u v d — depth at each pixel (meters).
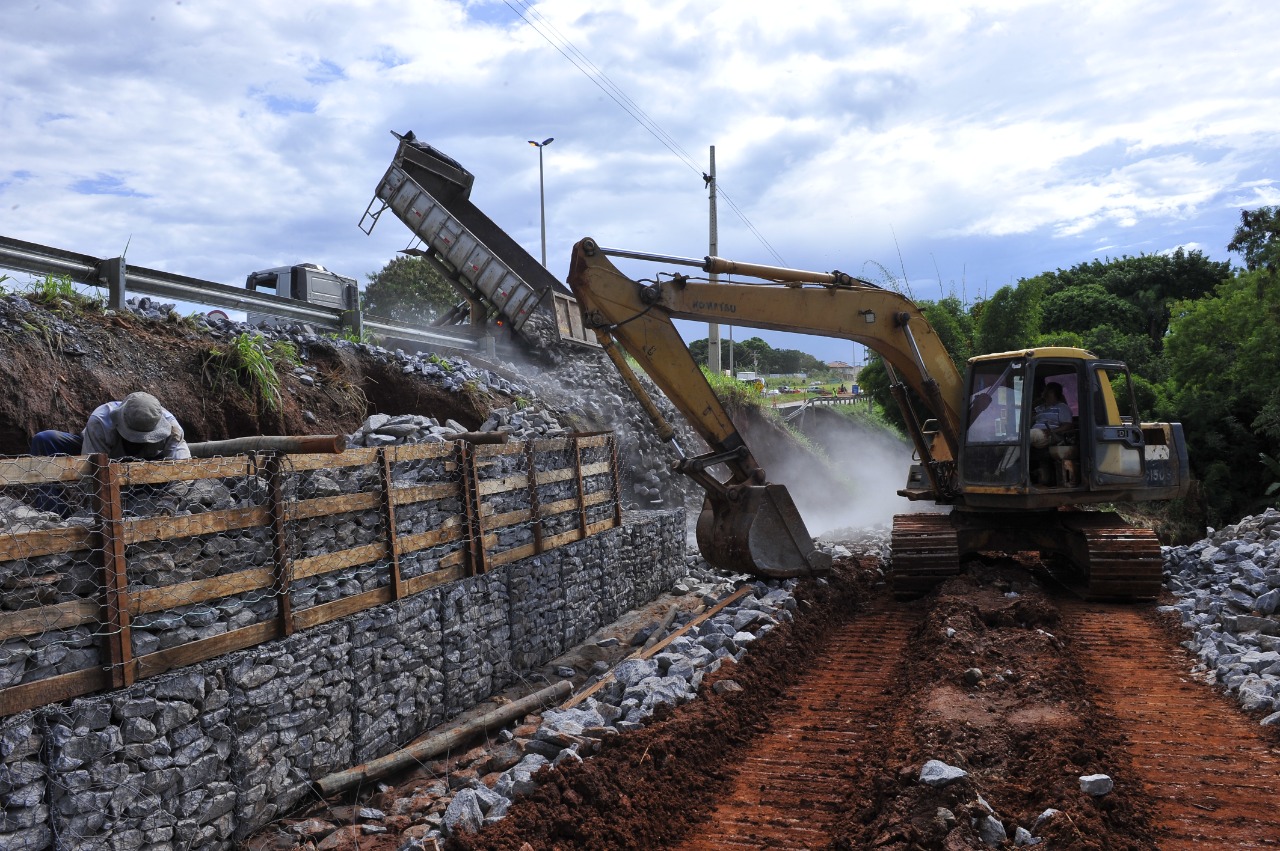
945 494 11.85
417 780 6.11
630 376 9.67
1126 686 7.47
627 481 16.94
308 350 12.60
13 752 4.02
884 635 9.47
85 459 4.49
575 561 9.64
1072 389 11.10
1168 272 46.28
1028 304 27.00
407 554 7.00
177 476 4.98
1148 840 4.74
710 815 5.42
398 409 13.13
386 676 6.50
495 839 4.67
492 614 8.00
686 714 6.50
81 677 4.38
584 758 5.70
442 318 22.08
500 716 6.86
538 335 19.11
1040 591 10.21
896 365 11.29
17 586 4.18
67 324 9.47
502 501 8.51
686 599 11.70
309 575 5.86
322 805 5.62
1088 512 11.67
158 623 4.81
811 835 5.09
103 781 4.34
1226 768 5.72
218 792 4.99
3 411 8.28
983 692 6.72
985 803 4.71
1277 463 28.44
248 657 5.25
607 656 9.20
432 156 19.88
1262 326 29.00
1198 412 30.36
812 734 6.63
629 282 9.59
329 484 6.31
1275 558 11.42
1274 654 7.59
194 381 10.12
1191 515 28.03
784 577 10.66
